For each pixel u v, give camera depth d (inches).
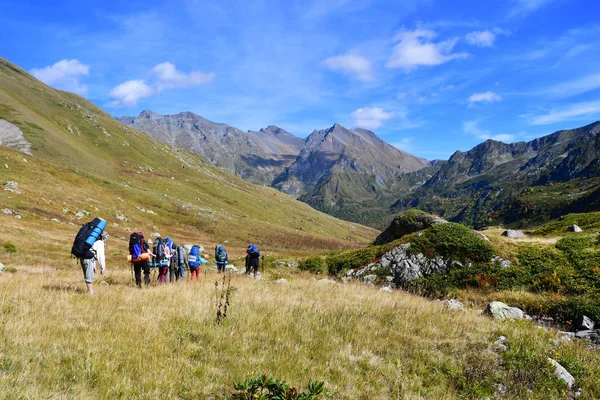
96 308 318.7
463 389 245.9
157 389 183.0
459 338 338.3
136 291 423.8
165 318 306.5
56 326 252.4
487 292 735.7
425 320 390.6
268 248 4220.0
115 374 192.5
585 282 659.4
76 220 2819.9
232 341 271.3
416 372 262.8
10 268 806.5
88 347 218.4
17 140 5162.4
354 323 351.6
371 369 257.1
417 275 896.3
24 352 200.4
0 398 151.8
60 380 181.3
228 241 4128.9
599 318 488.1
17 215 2255.2
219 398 190.5
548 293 668.1
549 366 274.8
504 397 237.1
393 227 1392.7
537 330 388.2
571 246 850.1
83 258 380.5
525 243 942.4
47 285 439.5
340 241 5315.0
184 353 241.1
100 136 7662.4
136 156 7588.6
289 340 287.9
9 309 283.7
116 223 3336.6
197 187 7367.1
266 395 176.9
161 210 4616.1
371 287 736.3
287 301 417.1
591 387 258.1
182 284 522.0
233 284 560.4
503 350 308.2
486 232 1352.1
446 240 934.4
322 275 1116.5
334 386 219.8
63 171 4330.7
